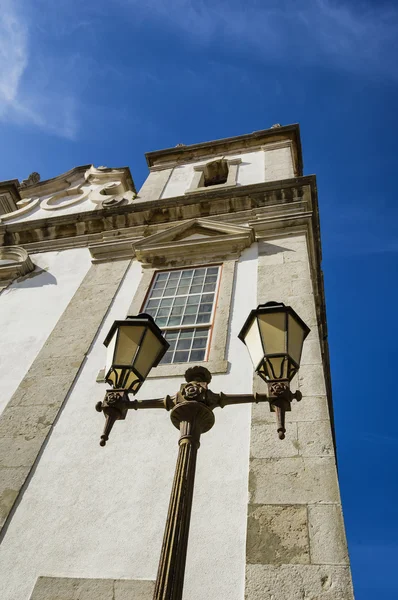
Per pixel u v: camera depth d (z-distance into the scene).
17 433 5.14
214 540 3.80
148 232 8.43
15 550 4.13
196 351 5.67
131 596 3.63
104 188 11.11
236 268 6.85
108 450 4.77
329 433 4.29
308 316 5.62
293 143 11.30
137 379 3.25
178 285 6.92
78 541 4.10
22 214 11.16
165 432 4.79
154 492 4.32
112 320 6.56
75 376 5.73
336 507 3.74
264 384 4.95
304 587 3.32
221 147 11.52
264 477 4.09
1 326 7.10
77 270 8.09
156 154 11.88
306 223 7.48
